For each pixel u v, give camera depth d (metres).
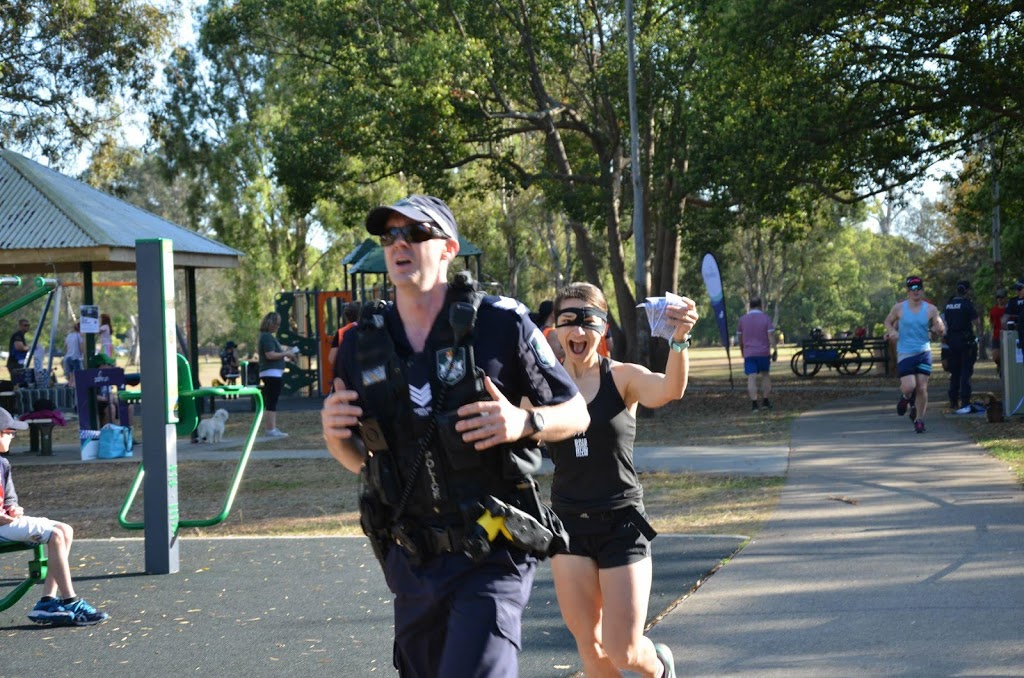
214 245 21.02
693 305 4.37
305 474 13.80
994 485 10.10
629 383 4.43
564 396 3.38
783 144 21.38
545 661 5.54
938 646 5.46
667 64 24.59
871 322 100.50
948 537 7.95
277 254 52.75
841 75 21.34
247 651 6.01
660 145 26.91
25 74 34.22
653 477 11.91
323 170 25.55
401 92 23.77
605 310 4.52
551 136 27.19
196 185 52.88
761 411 20.31
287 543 9.25
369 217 3.29
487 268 59.28
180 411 8.60
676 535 8.55
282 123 49.12
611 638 4.29
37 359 26.12
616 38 26.47
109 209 19.03
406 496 3.24
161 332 8.28
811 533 8.37
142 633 6.46
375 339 3.26
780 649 5.54
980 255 52.16
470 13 25.94
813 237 67.88
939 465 11.57
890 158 22.86
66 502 12.52
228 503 8.57
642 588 4.30
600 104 28.83
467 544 3.18
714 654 5.51
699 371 41.53
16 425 6.74
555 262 62.03
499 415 3.10
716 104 23.36
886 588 6.61
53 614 6.65
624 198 28.64
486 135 26.34
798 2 19.84
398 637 3.38
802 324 94.50
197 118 49.97
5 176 18.20
